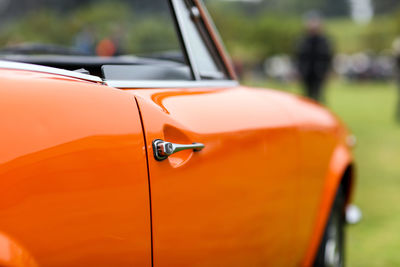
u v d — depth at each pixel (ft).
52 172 4.18
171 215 5.16
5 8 24.79
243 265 6.41
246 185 6.32
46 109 4.31
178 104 5.72
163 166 5.06
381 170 21.45
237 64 91.04
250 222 6.44
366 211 15.64
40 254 4.09
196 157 5.53
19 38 23.85
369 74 136.67
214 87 6.87
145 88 5.54
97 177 4.47
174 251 5.24
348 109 52.21
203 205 5.60
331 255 8.92
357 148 27.07
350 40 485.15
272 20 281.13
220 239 5.91
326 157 8.61
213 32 7.27
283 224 7.25
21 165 4.01
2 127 4.02
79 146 4.38
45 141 4.18
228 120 6.25
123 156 4.68
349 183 9.91
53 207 4.17
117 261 4.63
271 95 8.02
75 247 4.31
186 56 6.58
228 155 6.02
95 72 5.27
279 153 7.09
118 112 4.79
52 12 23.84
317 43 40.42
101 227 4.49
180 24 6.57
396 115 44.24
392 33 356.79
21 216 3.99
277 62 241.35
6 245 3.87
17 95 4.22
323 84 41.09
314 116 8.57
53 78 4.62
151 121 5.05
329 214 8.89
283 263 7.44
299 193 7.64
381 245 12.86
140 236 4.82
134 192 4.75
